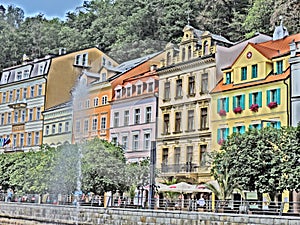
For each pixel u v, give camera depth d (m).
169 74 69.44
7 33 142.00
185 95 67.00
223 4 103.75
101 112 73.06
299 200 51.38
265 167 44.91
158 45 92.81
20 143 99.19
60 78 94.94
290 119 55.88
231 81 63.47
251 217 32.22
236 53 67.38
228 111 62.56
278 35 67.44
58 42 135.25
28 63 101.50
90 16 129.38
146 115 68.69
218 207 39.62
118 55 93.19
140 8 106.38
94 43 118.19
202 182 55.91
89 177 48.22
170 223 37.75
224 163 47.69
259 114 59.19
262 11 95.75
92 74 77.56
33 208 55.53
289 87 56.41
